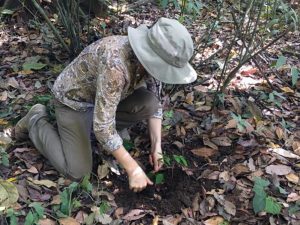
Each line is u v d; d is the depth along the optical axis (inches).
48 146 97.9
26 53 139.7
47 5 155.9
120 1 167.5
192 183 98.2
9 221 87.3
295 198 95.4
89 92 94.0
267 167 102.3
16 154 101.7
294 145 108.6
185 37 77.9
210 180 99.3
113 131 86.0
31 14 154.3
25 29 151.3
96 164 101.4
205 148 106.8
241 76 131.4
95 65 89.0
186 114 116.5
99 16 155.7
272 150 106.8
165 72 79.1
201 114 117.0
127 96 95.7
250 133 110.3
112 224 88.5
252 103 117.1
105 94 82.8
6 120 112.0
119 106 98.8
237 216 92.3
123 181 98.0
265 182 93.1
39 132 100.0
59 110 97.1
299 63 140.8
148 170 100.7
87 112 97.3
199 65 124.0
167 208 93.4
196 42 135.6
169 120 112.9
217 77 130.0
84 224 88.7
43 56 137.9
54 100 98.3
